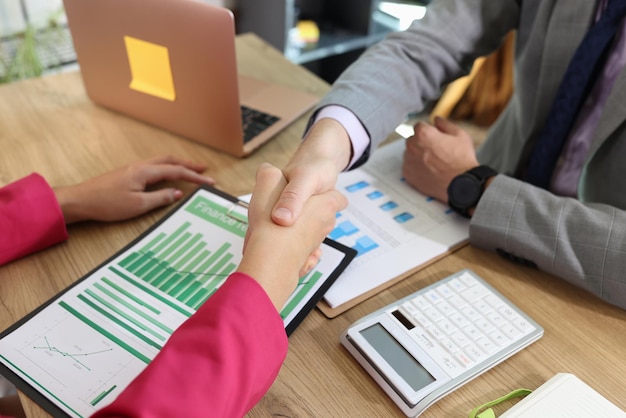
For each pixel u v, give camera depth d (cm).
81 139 91
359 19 242
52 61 178
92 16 86
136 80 90
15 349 55
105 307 59
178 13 77
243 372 45
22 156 86
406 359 54
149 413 40
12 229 65
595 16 78
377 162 87
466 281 64
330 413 51
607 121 72
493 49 92
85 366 53
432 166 80
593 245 64
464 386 54
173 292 61
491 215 70
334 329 59
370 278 65
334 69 267
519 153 92
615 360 58
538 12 83
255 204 58
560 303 64
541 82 84
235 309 46
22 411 55
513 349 57
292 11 210
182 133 92
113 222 73
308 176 61
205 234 70
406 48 83
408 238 72
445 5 87
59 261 67
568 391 52
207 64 79
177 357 44
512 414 49
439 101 188
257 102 101
